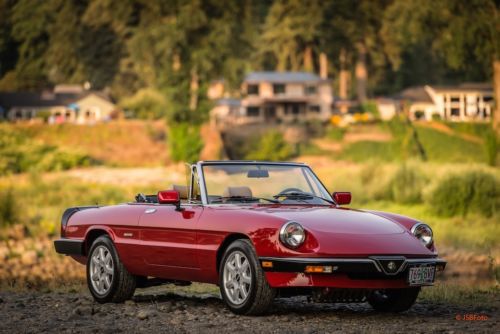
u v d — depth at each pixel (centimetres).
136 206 1797
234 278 1553
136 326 1480
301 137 16212
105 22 17250
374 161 8438
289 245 1470
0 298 1900
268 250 1483
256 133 16225
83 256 1906
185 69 14788
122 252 1778
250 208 1617
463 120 17550
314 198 1752
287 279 1471
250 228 1519
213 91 18662
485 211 6444
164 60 15162
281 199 1714
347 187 7931
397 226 1595
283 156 15400
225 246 1591
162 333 1398
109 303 1822
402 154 15375
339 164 14675
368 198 7775
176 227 1656
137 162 15200
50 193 7950
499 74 13700
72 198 7562
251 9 16275
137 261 1750
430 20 13600
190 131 14550
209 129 15875
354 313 1644
